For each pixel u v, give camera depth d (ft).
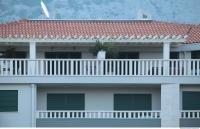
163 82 129.29
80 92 134.72
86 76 128.77
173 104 129.49
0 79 128.06
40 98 134.10
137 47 140.77
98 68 129.08
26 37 130.11
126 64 129.18
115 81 128.98
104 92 134.92
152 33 141.28
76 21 149.38
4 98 129.08
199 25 152.66
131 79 128.98
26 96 129.08
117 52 134.92
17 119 128.88
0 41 130.62
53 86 133.39
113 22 149.59
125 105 135.03
